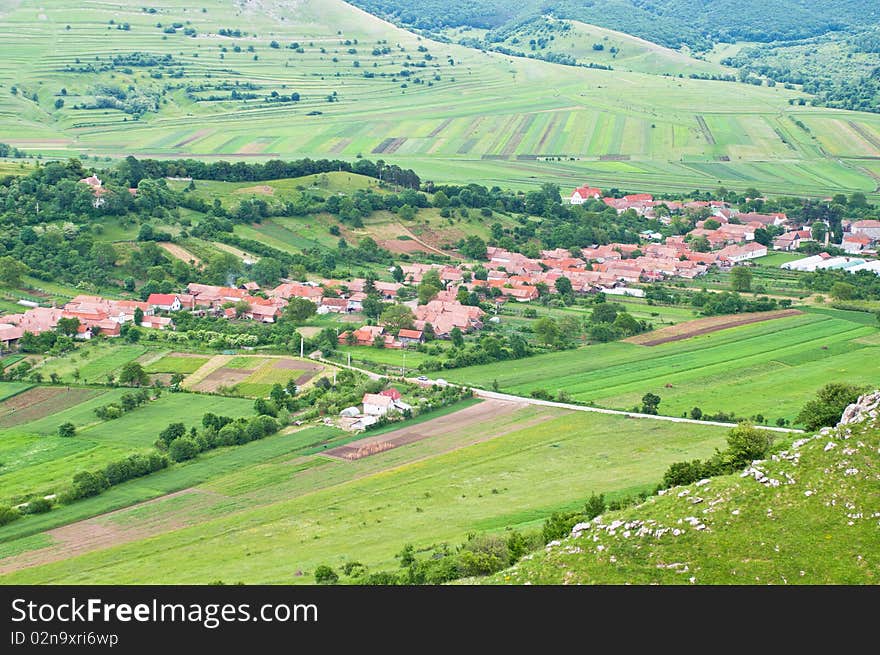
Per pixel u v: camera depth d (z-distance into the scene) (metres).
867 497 107.31
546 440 191.38
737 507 110.69
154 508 166.75
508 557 121.62
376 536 145.25
